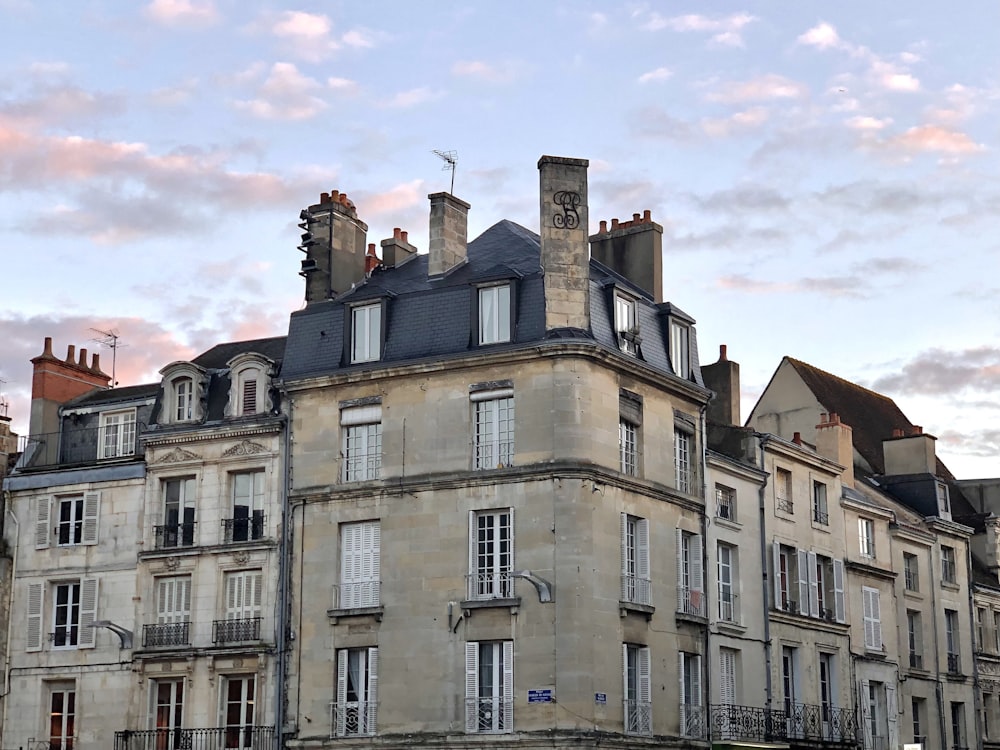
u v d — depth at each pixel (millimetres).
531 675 37312
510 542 38375
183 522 42719
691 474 42906
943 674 55094
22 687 43531
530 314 39375
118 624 42781
